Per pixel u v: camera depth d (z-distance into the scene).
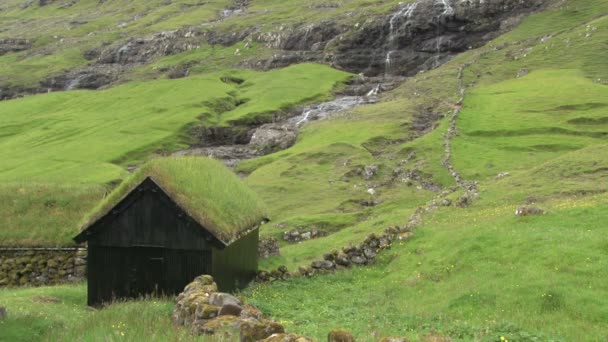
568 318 19.44
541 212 30.94
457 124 80.19
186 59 182.75
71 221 37.88
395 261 31.03
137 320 19.75
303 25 178.88
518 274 23.59
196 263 28.66
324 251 39.84
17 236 36.62
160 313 21.89
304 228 49.53
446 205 44.88
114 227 29.42
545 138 70.12
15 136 116.00
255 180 67.56
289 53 166.50
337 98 123.62
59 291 31.30
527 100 87.75
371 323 20.39
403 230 34.06
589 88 88.50
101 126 114.44
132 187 29.16
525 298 21.42
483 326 18.58
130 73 181.38
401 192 58.28
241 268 32.16
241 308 17.52
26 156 97.44
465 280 24.78
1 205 39.12
